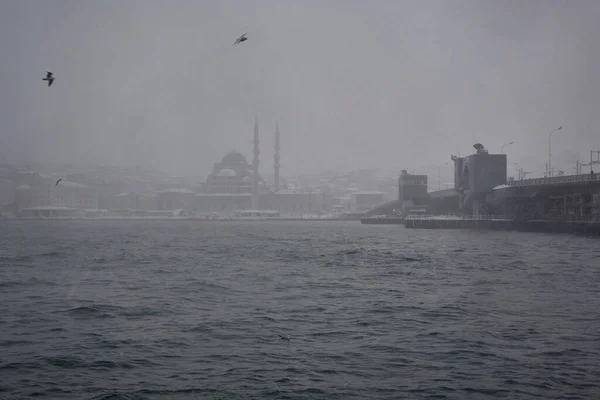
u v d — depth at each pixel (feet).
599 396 84.53
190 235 589.73
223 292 181.06
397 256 307.17
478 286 189.06
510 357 103.19
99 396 86.17
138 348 111.45
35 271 243.81
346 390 87.71
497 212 633.61
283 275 226.58
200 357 105.09
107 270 247.09
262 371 96.63
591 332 120.78
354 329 126.11
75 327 130.31
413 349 109.09
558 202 547.49
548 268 238.68
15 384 91.45
